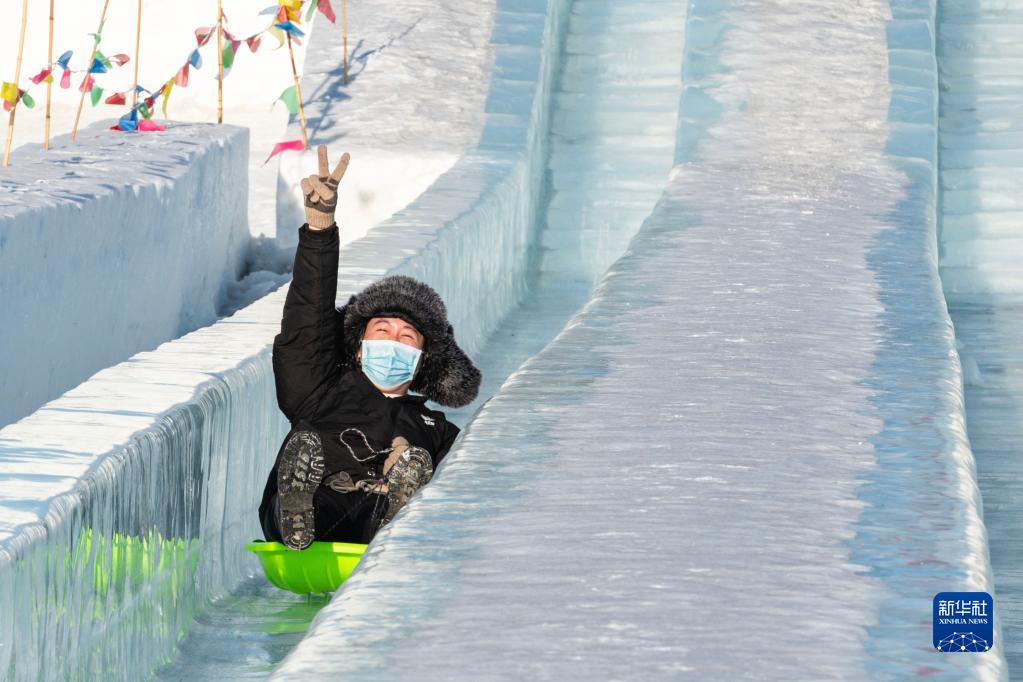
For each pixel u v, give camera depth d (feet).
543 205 157.38
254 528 66.90
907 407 55.31
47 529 44.09
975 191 151.64
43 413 55.06
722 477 45.60
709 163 134.51
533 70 162.81
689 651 32.19
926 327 72.33
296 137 146.92
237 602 61.87
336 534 59.88
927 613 34.71
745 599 35.35
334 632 33.45
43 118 188.75
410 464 56.90
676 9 186.80
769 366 62.03
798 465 47.14
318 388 60.64
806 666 31.55
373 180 142.82
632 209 156.56
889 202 119.03
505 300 134.21
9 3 192.34
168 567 55.88
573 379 59.26
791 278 85.51
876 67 160.97
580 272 149.69
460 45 168.45
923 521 41.60
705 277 85.30
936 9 181.37
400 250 94.63
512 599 35.32
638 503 42.91
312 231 59.41
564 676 30.86
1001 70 172.76
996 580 68.03
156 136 133.49
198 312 127.54
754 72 159.63
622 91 174.50
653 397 56.24
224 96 193.77
